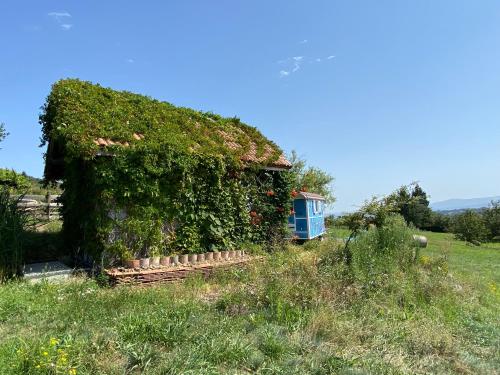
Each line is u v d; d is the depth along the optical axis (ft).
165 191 38.42
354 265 33.01
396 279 33.17
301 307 24.62
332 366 17.74
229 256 42.39
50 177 54.95
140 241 36.88
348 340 20.94
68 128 33.94
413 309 28.58
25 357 14.71
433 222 157.38
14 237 31.86
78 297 24.99
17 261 31.96
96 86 44.83
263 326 21.56
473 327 27.30
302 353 19.03
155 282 33.58
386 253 39.40
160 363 15.96
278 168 51.44
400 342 21.90
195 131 46.14
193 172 41.04
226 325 20.92
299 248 52.24
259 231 49.98
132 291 27.27
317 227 66.13
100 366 15.23
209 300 27.63
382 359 19.08
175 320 20.44
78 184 41.11
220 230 43.21
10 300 22.98
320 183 119.14
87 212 38.09
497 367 21.07
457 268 57.52
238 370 16.94
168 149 37.91
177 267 35.70
